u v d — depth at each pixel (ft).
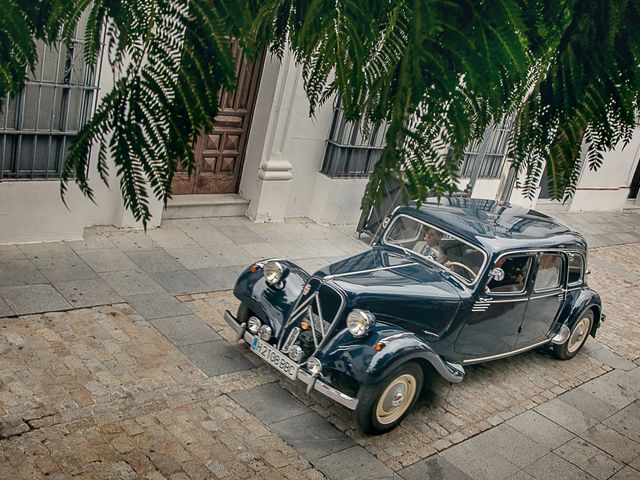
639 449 22.91
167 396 19.49
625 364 29.99
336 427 19.93
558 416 24.00
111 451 16.67
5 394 17.85
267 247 33.12
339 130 35.96
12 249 26.09
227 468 17.03
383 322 19.86
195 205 33.73
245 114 34.63
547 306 25.50
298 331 20.24
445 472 19.06
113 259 27.53
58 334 21.35
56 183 26.50
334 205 37.86
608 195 59.16
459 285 22.16
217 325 24.47
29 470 15.40
